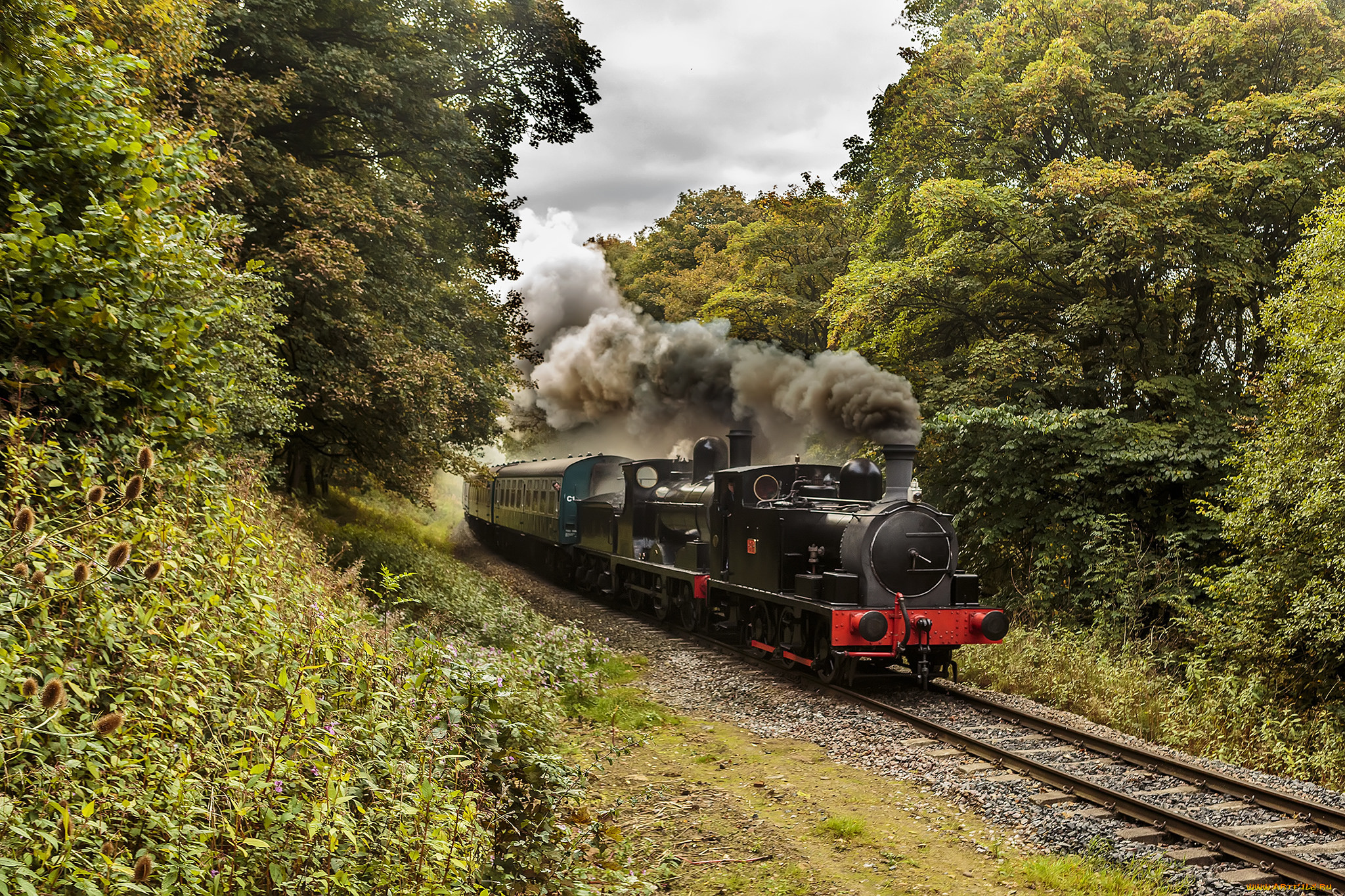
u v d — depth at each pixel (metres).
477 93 17.03
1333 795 7.76
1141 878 5.86
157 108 8.23
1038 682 11.85
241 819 3.36
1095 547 16.19
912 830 6.68
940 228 18.61
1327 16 16.64
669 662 12.76
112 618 3.69
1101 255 16.38
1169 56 17.78
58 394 5.22
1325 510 11.50
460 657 6.13
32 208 4.96
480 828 4.52
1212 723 10.95
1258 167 15.59
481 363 18.05
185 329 5.86
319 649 4.74
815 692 10.98
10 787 2.97
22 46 5.46
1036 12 18.73
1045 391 18.16
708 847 6.09
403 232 14.35
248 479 7.81
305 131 15.05
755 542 12.91
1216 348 18.36
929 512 11.22
